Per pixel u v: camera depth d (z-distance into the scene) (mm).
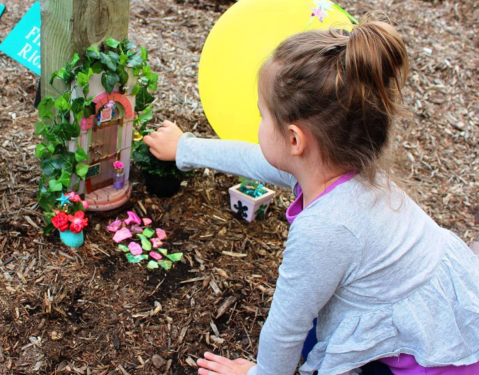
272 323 1133
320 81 949
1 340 1416
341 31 1037
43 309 1518
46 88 1682
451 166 2621
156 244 1815
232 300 1676
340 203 1020
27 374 1354
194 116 2602
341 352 1140
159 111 2566
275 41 1781
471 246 2090
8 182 1935
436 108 3055
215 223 1973
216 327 1583
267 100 1032
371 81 925
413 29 3879
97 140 1745
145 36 3260
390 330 1119
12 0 3365
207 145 1680
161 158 1812
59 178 1641
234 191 1977
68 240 1713
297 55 974
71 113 1599
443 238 1200
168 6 3742
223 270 1780
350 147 997
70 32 1504
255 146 1585
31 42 1806
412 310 1106
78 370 1388
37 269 1630
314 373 1386
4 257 1649
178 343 1512
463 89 3285
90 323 1511
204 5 3871
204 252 1836
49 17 1528
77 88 1557
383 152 1030
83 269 1666
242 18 1788
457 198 2398
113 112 1726
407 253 1087
